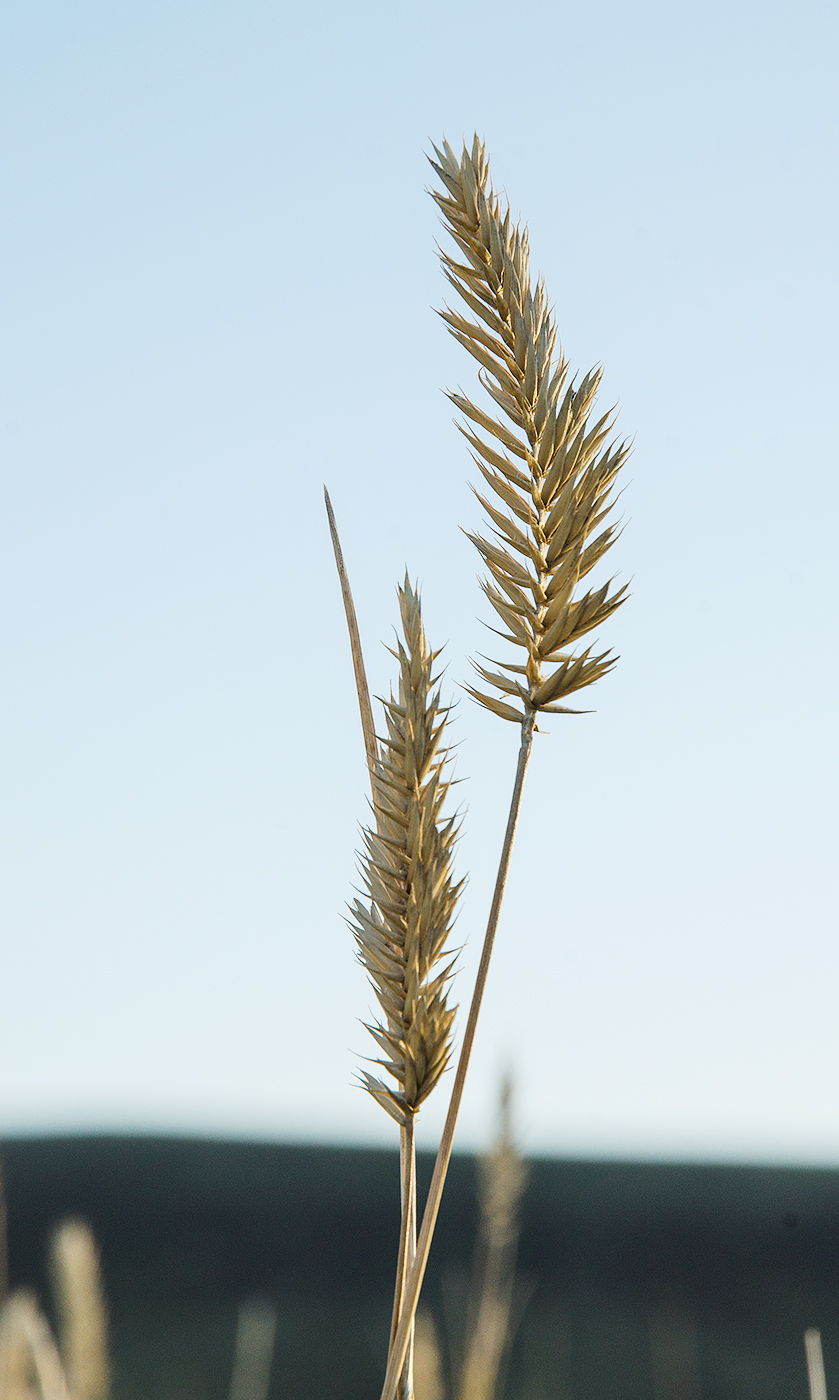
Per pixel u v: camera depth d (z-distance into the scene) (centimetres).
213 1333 1630
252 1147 2641
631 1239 1972
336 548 179
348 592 178
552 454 158
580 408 162
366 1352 1580
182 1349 1534
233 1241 2002
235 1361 1505
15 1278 1745
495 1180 390
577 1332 1530
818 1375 189
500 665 157
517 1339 1411
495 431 161
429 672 159
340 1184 2327
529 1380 854
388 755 158
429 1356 295
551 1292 1745
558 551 155
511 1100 402
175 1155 2534
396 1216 2144
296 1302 1767
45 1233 2008
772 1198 2219
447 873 152
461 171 163
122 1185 2291
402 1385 142
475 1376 347
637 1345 1484
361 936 152
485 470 161
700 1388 1337
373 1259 1955
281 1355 1548
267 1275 1873
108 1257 1906
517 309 160
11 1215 2108
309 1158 2527
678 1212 2138
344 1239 2033
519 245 162
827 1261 1862
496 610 158
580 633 154
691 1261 1862
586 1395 1233
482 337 162
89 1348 346
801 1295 1706
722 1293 1722
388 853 154
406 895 152
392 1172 2425
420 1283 142
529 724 155
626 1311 1667
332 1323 1694
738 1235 1981
